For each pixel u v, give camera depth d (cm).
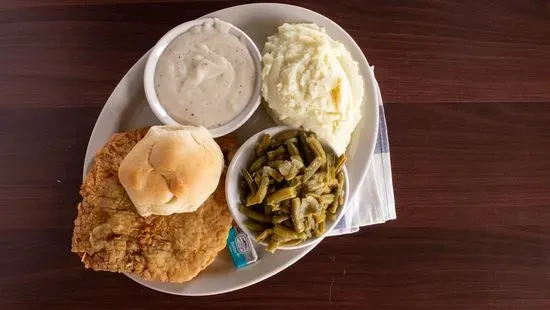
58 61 51
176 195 43
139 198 44
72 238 48
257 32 51
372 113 49
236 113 47
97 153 47
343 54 48
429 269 51
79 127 51
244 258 47
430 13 53
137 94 49
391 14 53
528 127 53
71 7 51
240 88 47
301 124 48
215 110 47
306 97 47
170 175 43
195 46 47
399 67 53
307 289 50
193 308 50
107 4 52
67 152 50
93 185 46
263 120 51
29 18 51
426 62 53
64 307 49
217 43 47
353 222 50
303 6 53
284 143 45
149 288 50
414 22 53
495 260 51
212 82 46
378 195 50
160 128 45
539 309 51
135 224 46
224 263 48
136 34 51
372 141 49
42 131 50
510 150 53
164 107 46
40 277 49
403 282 51
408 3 53
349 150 49
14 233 49
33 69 51
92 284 50
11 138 50
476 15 53
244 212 45
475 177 52
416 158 52
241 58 47
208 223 46
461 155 52
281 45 48
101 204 46
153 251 45
